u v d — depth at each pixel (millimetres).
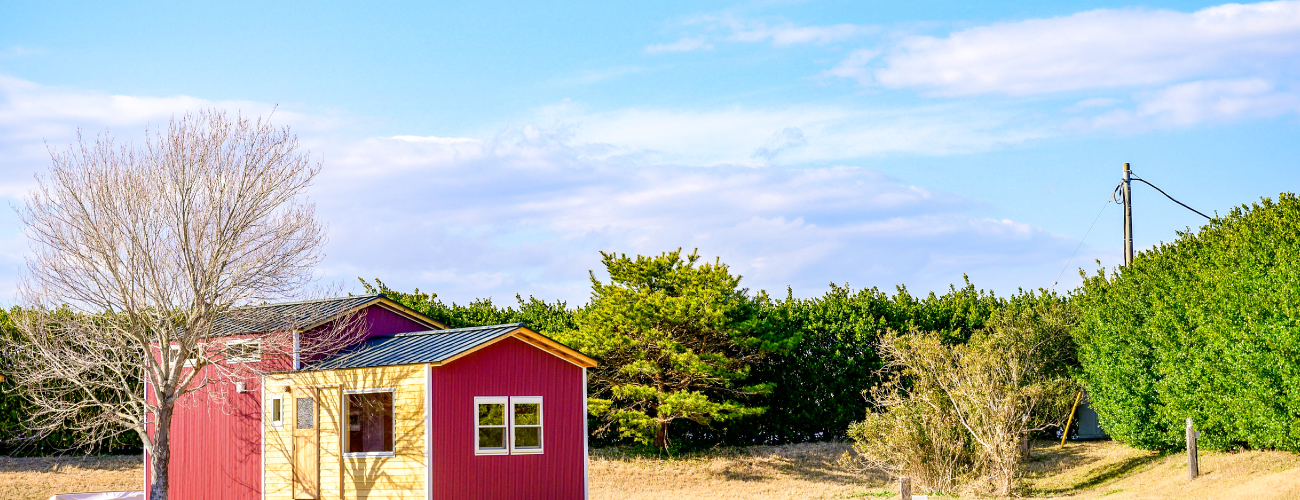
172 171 22531
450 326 36594
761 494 28125
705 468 32375
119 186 22359
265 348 23875
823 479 30688
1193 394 24156
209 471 25156
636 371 33188
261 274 22781
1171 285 25797
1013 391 25375
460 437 22516
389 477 22438
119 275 22125
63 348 23594
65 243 22328
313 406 23578
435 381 22172
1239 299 22250
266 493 24141
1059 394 29984
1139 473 25828
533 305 38375
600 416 34250
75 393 30594
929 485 26188
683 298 32594
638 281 34219
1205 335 23016
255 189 23062
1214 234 27156
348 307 25312
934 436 26156
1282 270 21281
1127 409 27000
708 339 34062
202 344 22969
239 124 23297
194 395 25547
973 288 37219
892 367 34531
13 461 30266
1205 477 22906
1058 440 34156
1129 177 33312
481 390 23031
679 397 31734
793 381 35562
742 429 35625
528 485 23547
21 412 30500
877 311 36000
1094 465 28453
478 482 22688
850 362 35219
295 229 23516
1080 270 32812
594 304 35344
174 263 22359
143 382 26781
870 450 27609
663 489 29641
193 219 22453
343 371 23328
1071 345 32719
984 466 25422
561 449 24266
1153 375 26344
